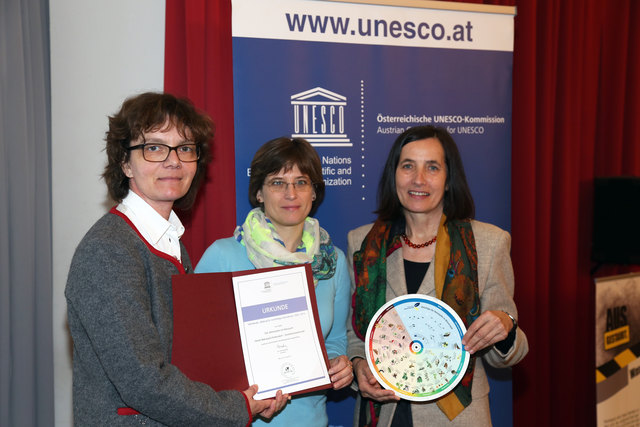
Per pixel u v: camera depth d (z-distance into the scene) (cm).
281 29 224
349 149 237
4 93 197
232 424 125
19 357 206
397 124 243
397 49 241
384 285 184
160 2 254
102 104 249
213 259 175
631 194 301
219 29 235
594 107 318
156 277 126
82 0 243
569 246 307
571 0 296
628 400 251
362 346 188
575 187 309
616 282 247
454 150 187
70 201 248
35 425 221
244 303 148
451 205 188
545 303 300
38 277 220
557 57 301
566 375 312
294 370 150
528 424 298
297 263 169
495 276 180
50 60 241
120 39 249
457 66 250
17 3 202
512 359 175
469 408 175
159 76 257
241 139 221
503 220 263
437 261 181
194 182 153
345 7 232
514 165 283
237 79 220
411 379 165
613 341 246
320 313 177
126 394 112
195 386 122
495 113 258
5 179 196
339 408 239
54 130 243
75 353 125
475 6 250
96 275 113
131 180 136
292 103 227
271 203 175
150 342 115
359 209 241
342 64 233
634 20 317
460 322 166
